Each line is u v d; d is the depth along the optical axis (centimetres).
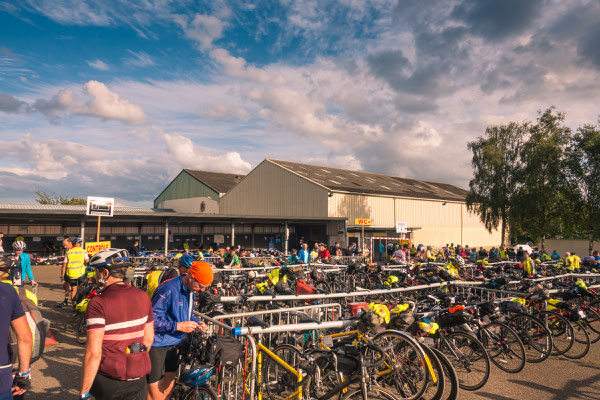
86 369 237
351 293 661
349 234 3052
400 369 405
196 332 337
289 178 3384
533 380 514
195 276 317
